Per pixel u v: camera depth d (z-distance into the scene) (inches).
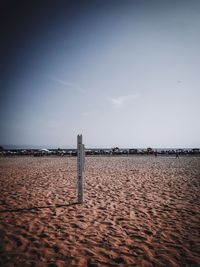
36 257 146.4
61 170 633.6
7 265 136.9
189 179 482.3
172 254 152.3
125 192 345.1
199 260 144.9
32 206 261.7
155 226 203.2
